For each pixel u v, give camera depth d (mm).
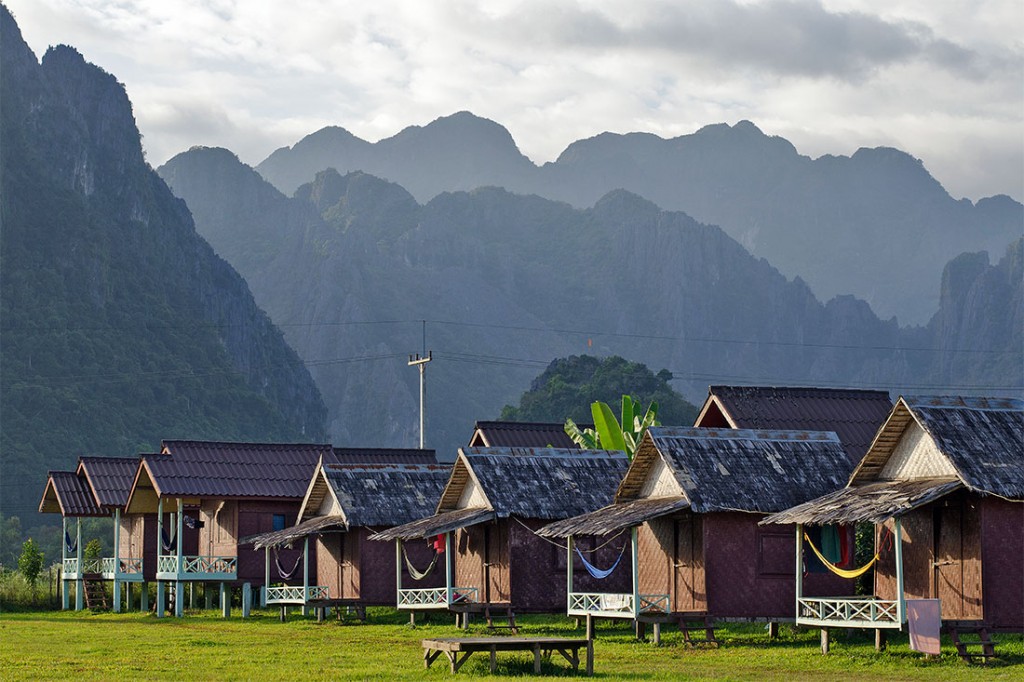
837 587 35062
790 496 34781
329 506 50000
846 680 26578
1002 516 29500
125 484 59406
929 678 26375
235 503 53750
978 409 31062
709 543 34312
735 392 46406
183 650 35625
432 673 28594
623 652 32938
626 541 42438
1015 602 29281
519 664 29516
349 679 27797
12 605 60812
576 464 43250
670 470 34750
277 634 41438
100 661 32625
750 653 31828
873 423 46750
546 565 41688
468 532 43969
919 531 31219
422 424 85875
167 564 53250
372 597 47094
